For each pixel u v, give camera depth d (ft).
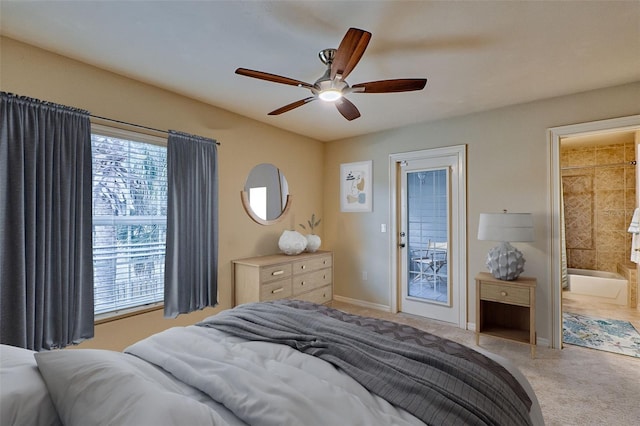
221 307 10.74
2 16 5.80
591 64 7.61
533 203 10.12
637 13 5.63
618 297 14.30
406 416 3.40
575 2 5.36
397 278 13.29
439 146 12.05
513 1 5.35
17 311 6.26
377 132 13.79
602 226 16.30
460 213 11.56
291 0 5.34
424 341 5.02
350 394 3.65
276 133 13.07
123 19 5.91
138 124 8.62
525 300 8.96
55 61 7.20
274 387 3.54
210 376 3.85
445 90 9.20
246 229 11.75
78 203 7.23
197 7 5.56
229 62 7.62
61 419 2.92
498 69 7.88
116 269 8.34
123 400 2.75
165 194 9.45
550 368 8.41
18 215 6.31
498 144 10.77
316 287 12.59
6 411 2.76
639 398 7.03
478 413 3.38
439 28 6.15
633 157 15.48
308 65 7.79
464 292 11.47
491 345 9.96
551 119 9.83
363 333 5.24
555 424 6.21
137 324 8.64
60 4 5.46
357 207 14.40
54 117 6.89
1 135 6.22
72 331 7.11
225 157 11.00
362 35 4.74
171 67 7.88
